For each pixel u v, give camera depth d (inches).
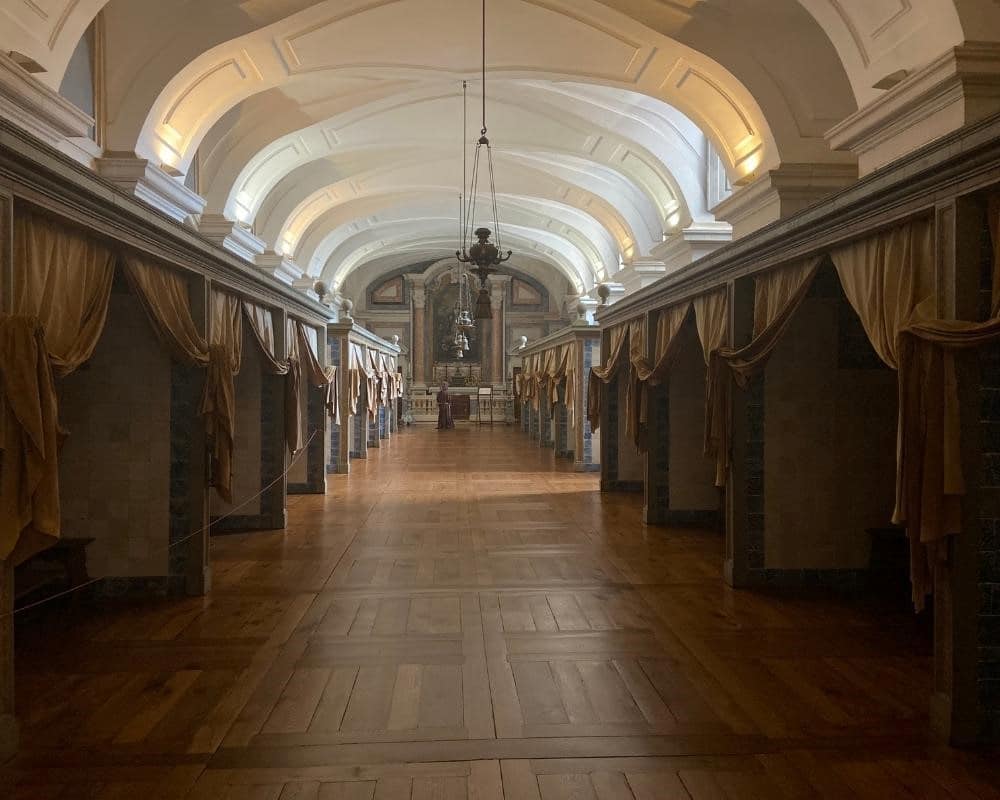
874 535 220.8
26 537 125.4
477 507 366.9
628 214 607.2
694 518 321.7
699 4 311.6
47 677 153.1
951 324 122.6
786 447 223.9
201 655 165.6
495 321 1170.0
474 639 175.9
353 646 171.2
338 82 418.9
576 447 518.9
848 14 243.3
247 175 465.7
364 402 609.3
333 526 317.4
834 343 224.4
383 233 884.6
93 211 150.3
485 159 585.3
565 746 123.6
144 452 212.7
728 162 378.6
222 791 109.9
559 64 370.9
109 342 212.4
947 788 111.6
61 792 109.7
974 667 125.8
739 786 111.7
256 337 282.0
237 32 314.5
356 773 114.8
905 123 235.6
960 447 124.6
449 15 330.3
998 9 205.9
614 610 199.3
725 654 167.2
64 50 247.4
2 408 117.4
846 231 159.5
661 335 307.9
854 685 150.1
